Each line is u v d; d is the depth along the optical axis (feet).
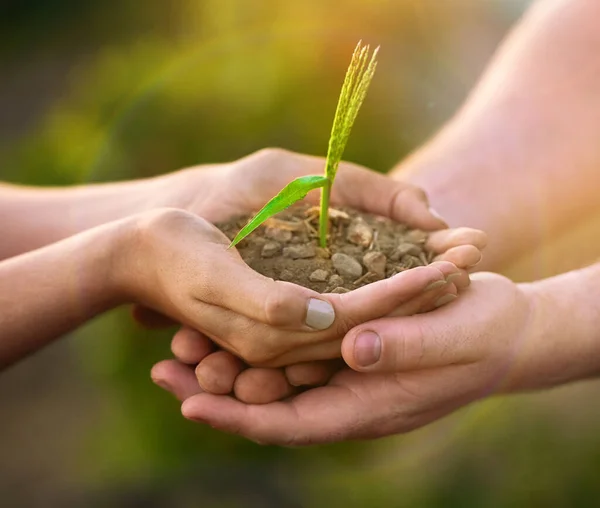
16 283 3.00
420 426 3.02
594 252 3.61
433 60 5.38
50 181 4.44
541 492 3.73
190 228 2.91
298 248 2.99
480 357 2.92
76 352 5.24
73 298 3.00
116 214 3.32
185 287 2.86
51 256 3.02
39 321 3.01
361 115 3.88
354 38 4.43
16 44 9.37
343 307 2.82
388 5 4.73
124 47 8.66
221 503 4.05
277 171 3.18
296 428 2.93
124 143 3.78
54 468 4.40
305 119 3.76
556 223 3.56
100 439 4.35
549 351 3.00
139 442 3.90
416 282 2.81
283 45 3.86
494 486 3.77
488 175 3.53
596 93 3.59
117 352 3.71
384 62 4.61
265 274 2.94
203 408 2.91
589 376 3.12
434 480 3.86
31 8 9.66
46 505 4.17
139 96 3.88
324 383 2.98
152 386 3.72
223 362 2.93
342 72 3.78
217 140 3.76
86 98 4.50
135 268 2.95
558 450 3.82
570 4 3.71
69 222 3.33
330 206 3.18
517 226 3.51
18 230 3.33
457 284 2.93
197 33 5.07
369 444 3.90
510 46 3.85
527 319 2.98
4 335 3.01
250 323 2.83
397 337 2.84
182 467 4.01
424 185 3.51
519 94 3.64
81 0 9.80
